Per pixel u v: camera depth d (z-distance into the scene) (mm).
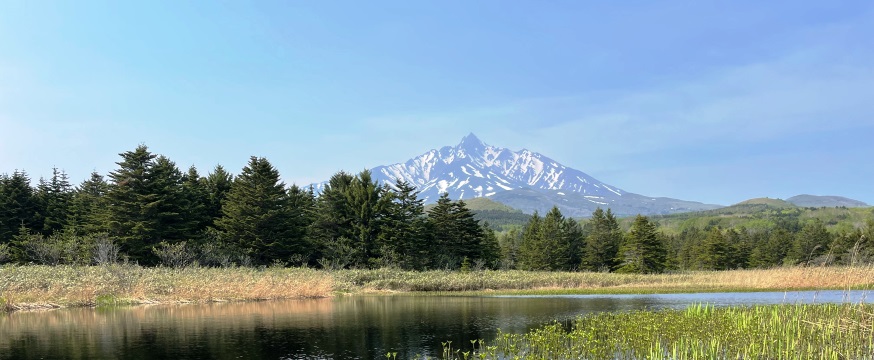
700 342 18531
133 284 39469
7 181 81750
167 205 69438
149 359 18000
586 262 110312
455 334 23266
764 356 16734
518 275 64812
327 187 83188
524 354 17656
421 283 53812
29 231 80062
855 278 34688
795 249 107562
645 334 19297
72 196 87250
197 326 25750
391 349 19734
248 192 72500
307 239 75875
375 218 81812
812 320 22172
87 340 21859
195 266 55344
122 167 70125
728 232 137250
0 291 33500
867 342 18594
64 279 37625
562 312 31906
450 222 92500
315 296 44281
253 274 49188
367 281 55719
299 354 18891
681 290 50219
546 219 122250
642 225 97500
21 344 20891
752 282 53625
